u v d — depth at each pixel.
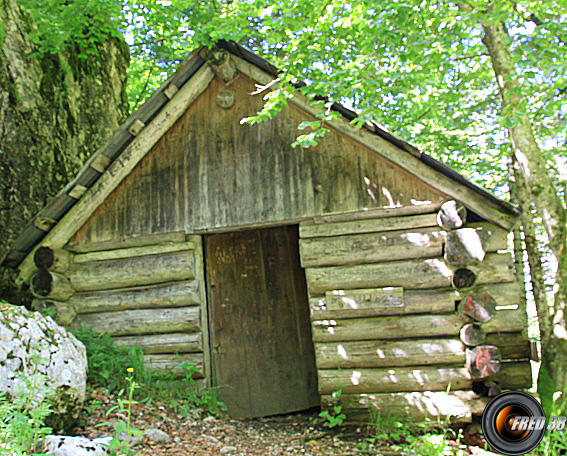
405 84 7.37
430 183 6.55
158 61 13.56
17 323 4.73
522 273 8.62
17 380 4.42
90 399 5.87
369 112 6.07
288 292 8.44
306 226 6.94
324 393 6.63
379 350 6.53
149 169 7.48
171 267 7.25
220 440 5.94
